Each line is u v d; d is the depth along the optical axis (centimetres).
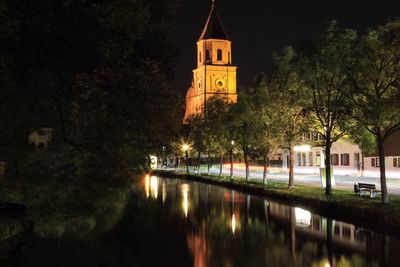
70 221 2023
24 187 1950
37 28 1426
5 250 1706
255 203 3641
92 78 1596
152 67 1766
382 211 2325
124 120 1716
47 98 1748
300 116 3834
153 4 2047
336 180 4803
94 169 1733
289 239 2188
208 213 3194
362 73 2497
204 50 12225
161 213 3225
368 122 2494
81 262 1794
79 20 1502
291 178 3934
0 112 1764
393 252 1830
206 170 8719
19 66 1541
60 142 1884
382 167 2550
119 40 1667
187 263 1778
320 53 2909
